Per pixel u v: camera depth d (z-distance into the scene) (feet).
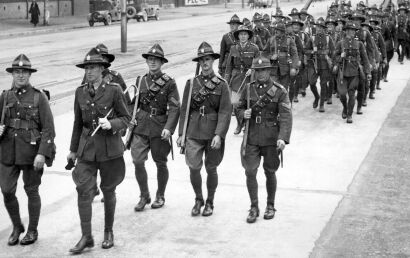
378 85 55.93
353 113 45.85
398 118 43.98
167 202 25.91
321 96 46.26
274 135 23.56
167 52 84.79
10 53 84.64
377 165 31.73
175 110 23.93
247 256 20.38
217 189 27.63
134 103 24.66
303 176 29.68
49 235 22.18
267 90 23.41
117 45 95.20
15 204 21.24
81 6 179.93
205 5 245.04
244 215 24.35
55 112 44.86
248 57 37.01
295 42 45.29
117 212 24.62
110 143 20.80
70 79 60.75
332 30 48.57
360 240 21.84
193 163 24.04
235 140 37.27
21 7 159.02
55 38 110.93
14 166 20.94
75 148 21.16
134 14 157.07
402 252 20.81
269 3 232.73
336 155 33.68
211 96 23.72
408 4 86.94
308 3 78.64
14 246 21.15
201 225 23.26
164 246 21.24
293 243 21.50
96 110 20.59
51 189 27.63
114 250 20.86
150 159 32.76
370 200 26.21
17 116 20.72
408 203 25.88
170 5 227.40
